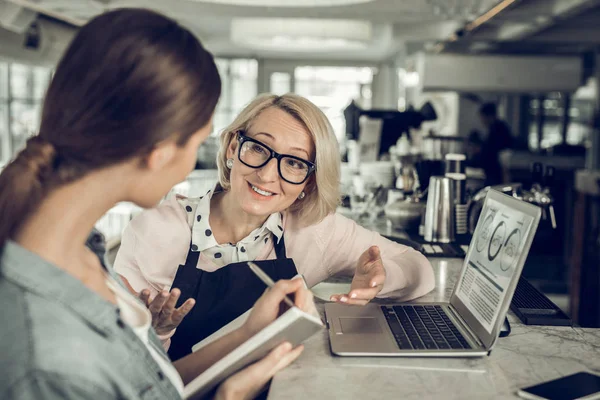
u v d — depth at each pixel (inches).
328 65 545.3
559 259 231.6
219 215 66.1
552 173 104.7
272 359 44.9
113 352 28.4
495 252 55.4
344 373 47.1
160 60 27.9
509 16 198.5
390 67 534.9
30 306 25.6
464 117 325.7
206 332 60.2
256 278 61.6
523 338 55.6
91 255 33.4
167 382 32.9
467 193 123.7
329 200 66.4
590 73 323.3
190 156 31.0
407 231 113.4
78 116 27.5
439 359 49.9
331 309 62.6
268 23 326.0
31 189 27.9
